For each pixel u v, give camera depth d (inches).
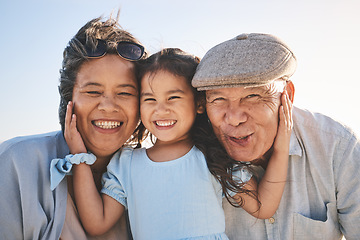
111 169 88.1
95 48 81.0
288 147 82.7
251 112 75.2
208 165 86.7
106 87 81.5
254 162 91.0
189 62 90.4
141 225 82.7
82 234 78.7
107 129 82.9
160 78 85.9
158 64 87.0
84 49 80.7
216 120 77.8
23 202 71.4
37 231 71.6
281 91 78.5
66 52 85.7
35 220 71.4
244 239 91.6
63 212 75.1
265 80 69.5
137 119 89.2
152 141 105.8
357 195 87.9
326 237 89.0
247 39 73.9
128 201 86.0
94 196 81.4
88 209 79.7
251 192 85.1
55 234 72.4
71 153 81.3
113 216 84.0
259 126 76.3
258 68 69.0
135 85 86.5
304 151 91.0
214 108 77.5
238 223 92.1
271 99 76.0
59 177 74.7
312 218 90.0
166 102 86.5
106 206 83.9
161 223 81.1
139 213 83.7
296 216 88.6
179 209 81.7
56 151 81.9
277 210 89.6
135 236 84.1
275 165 83.5
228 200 85.0
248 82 69.7
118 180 87.0
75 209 80.4
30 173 73.4
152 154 90.9
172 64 87.0
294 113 94.3
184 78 87.4
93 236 82.0
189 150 90.5
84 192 80.0
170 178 85.2
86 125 82.2
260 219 90.4
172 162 87.4
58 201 74.7
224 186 84.7
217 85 72.1
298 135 91.8
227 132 76.9
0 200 70.6
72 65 82.7
